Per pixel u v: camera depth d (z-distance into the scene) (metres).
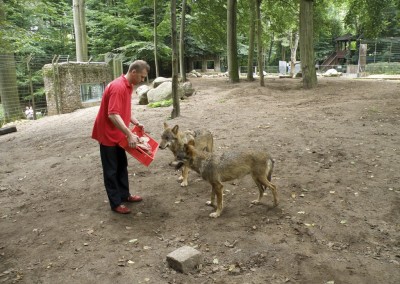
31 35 16.61
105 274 3.55
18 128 13.17
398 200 4.89
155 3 21.67
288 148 7.46
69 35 29.70
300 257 3.65
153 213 4.91
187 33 31.19
